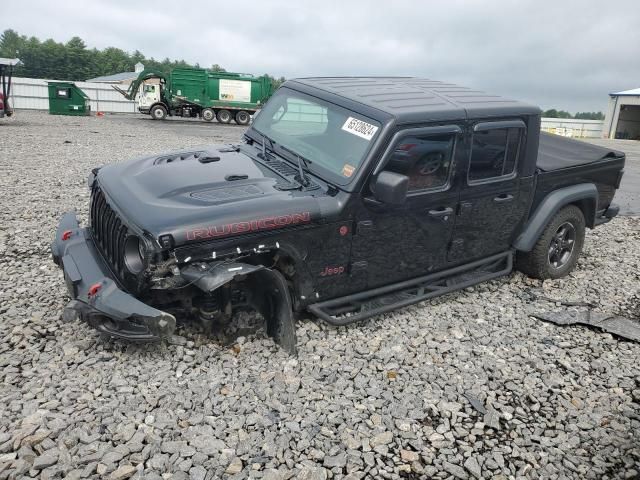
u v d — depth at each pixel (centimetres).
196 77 2878
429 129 413
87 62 11638
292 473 287
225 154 457
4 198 798
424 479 294
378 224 414
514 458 316
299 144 447
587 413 363
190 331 405
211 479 279
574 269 637
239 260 366
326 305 416
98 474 275
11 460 277
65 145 1489
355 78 523
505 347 441
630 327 486
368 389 366
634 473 310
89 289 349
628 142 3894
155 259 332
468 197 462
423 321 471
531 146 501
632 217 969
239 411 332
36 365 358
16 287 478
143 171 417
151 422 315
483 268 533
